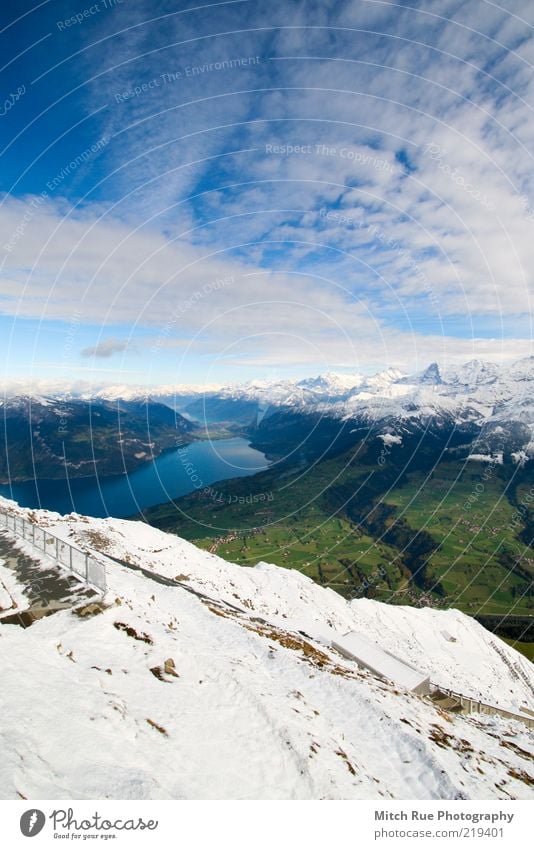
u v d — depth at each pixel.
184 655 21.45
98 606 22.91
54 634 19.92
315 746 17.22
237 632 30.52
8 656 16.84
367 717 21.98
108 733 14.05
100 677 17.30
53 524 83.00
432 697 41.34
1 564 28.16
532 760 24.77
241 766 14.91
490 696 83.62
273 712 18.48
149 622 24.50
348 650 45.81
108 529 96.81
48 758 12.17
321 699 23.25
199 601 36.84
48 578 25.98
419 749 19.53
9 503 90.62
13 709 13.53
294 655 29.97
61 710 14.30
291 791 14.42
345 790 15.28
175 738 15.16
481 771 19.86
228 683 20.08
